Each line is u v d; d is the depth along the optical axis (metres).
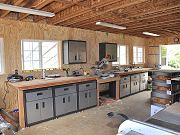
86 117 4.04
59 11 3.83
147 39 8.66
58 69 5.09
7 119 3.53
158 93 4.19
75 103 4.34
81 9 3.46
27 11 3.24
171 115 1.20
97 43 6.20
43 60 4.89
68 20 4.48
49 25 4.86
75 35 5.50
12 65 4.21
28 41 4.54
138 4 3.25
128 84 6.12
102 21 4.61
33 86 3.51
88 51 5.89
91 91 4.73
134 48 8.05
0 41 4.05
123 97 5.91
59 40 5.11
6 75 4.11
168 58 8.51
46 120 3.81
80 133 3.22
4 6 2.92
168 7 3.29
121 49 7.37
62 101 4.07
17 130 3.33
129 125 0.99
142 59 8.52
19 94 3.40
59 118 3.98
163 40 8.12
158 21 4.71
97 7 3.28
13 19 4.13
